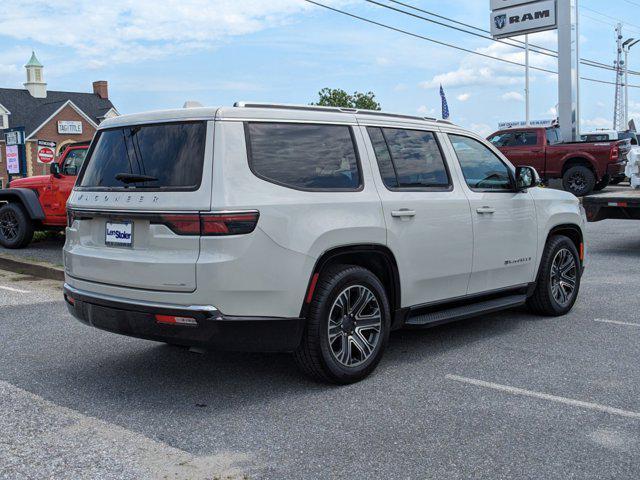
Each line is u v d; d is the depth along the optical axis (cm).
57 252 1191
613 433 398
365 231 491
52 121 5366
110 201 470
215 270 421
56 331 661
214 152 437
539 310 702
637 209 1096
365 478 343
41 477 346
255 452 375
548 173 2016
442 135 591
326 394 470
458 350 579
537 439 390
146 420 425
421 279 543
